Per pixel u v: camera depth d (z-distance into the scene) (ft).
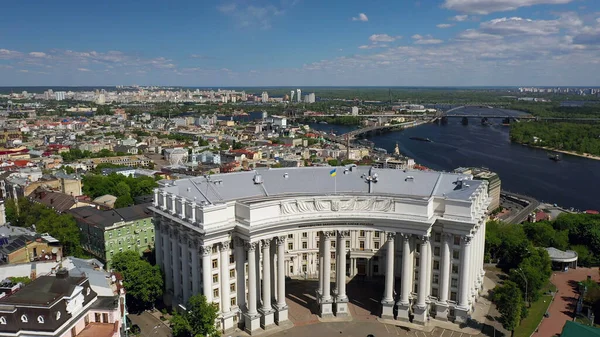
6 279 423.64
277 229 468.34
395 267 572.92
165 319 496.64
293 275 598.34
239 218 464.65
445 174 549.54
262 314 473.26
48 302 323.57
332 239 577.43
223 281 463.42
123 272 502.79
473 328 476.95
